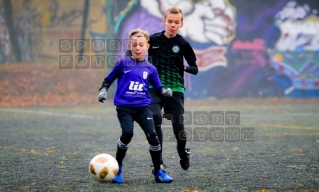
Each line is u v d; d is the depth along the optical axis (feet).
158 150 57.93
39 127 120.88
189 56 64.85
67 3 215.31
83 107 182.19
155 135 57.52
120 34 215.72
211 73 226.79
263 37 230.89
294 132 115.65
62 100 206.69
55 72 214.28
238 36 228.63
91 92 213.25
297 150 87.25
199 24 225.56
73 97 210.38
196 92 225.97
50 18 215.51
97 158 56.34
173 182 58.18
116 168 56.18
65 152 82.38
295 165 71.20
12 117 144.87
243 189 54.34
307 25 233.55
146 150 85.81
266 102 212.43
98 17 215.72
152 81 59.72
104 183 57.00
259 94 230.89
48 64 215.10
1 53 213.25
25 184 56.08
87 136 104.73
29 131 112.78
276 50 231.91
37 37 215.51
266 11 230.89
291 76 232.94
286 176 62.54
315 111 174.09
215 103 205.67
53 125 125.49
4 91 207.41
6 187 54.49
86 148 87.40
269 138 104.94
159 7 219.00
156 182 58.13
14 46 214.28
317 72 234.58
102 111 167.02
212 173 64.64
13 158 75.51
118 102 58.44
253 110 176.45
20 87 210.38
